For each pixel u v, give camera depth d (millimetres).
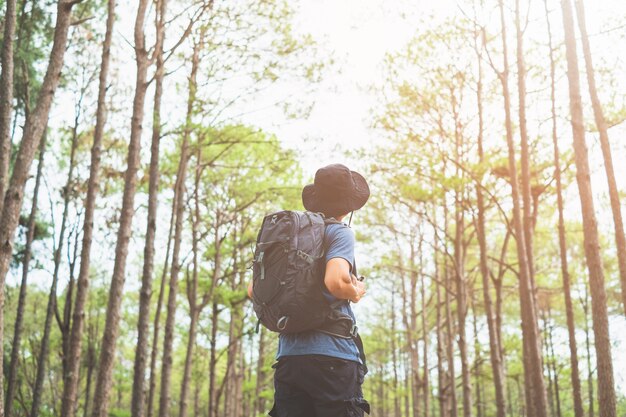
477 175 15031
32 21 14141
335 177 2756
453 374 19812
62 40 7762
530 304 12297
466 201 15492
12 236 7109
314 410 2475
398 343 29391
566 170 14812
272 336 29172
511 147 13297
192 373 23844
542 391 11867
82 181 17891
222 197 19953
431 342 30016
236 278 21719
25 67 14320
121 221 10742
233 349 24422
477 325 26406
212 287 18797
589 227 8102
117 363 31922
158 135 13938
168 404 15391
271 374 30688
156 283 23969
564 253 13938
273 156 18812
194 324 18438
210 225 19719
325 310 2420
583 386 31812
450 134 16266
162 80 14172
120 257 10578
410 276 27562
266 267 2451
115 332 10344
